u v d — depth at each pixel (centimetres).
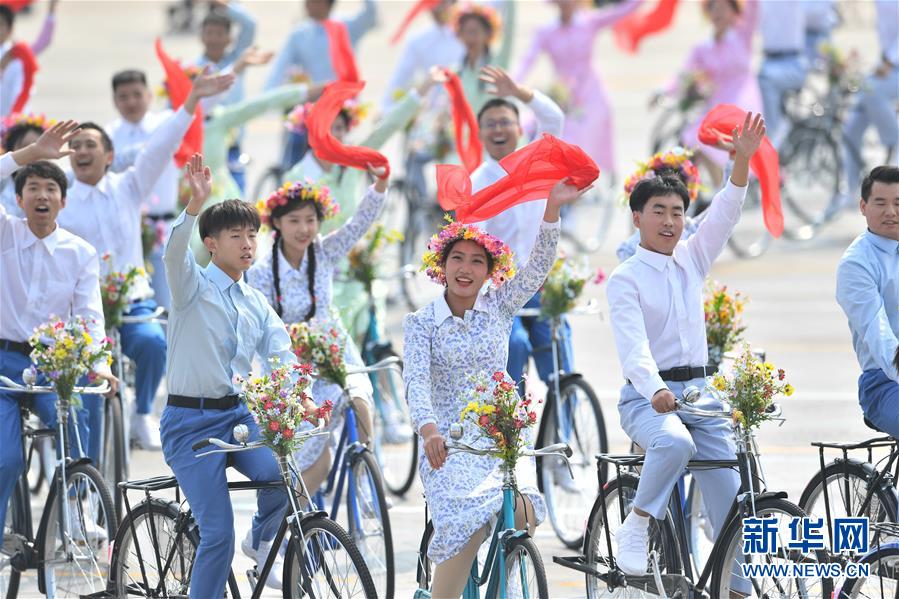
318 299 2331
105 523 2022
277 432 1778
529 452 1698
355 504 2172
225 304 1875
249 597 2172
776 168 2228
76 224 2600
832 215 4959
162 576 1883
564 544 2408
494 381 1780
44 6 14088
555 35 4678
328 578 1777
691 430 1912
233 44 4388
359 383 2261
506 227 2503
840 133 4994
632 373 1848
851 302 2005
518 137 2592
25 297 2178
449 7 4338
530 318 2573
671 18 4834
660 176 1975
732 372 1778
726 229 1969
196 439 1847
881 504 1905
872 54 8412
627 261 1944
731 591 1839
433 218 4238
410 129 4244
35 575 2289
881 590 1747
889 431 1989
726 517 1830
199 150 2959
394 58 9850
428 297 4175
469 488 1762
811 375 3381
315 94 3309
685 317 1923
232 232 1870
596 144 4741
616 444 2880
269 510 1947
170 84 2970
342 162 2409
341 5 12425
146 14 13575
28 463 2156
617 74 9119
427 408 1744
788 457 2777
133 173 2645
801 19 4838
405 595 2141
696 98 4469
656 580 1820
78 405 2059
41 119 2797
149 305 2662
